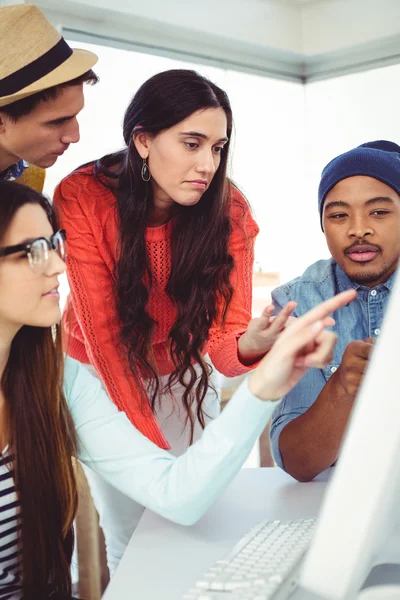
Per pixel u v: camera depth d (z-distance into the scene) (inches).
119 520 69.5
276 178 160.1
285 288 64.1
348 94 160.4
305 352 39.0
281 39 156.9
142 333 64.2
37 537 44.1
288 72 162.4
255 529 39.8
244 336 57.1
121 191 62.9
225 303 65.4
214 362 64.6
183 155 57.8
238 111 152.3
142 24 131.6
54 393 45.6
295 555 33.8
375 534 26.7
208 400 74.2
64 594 45.8
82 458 47.6
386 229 58.2
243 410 40.6
